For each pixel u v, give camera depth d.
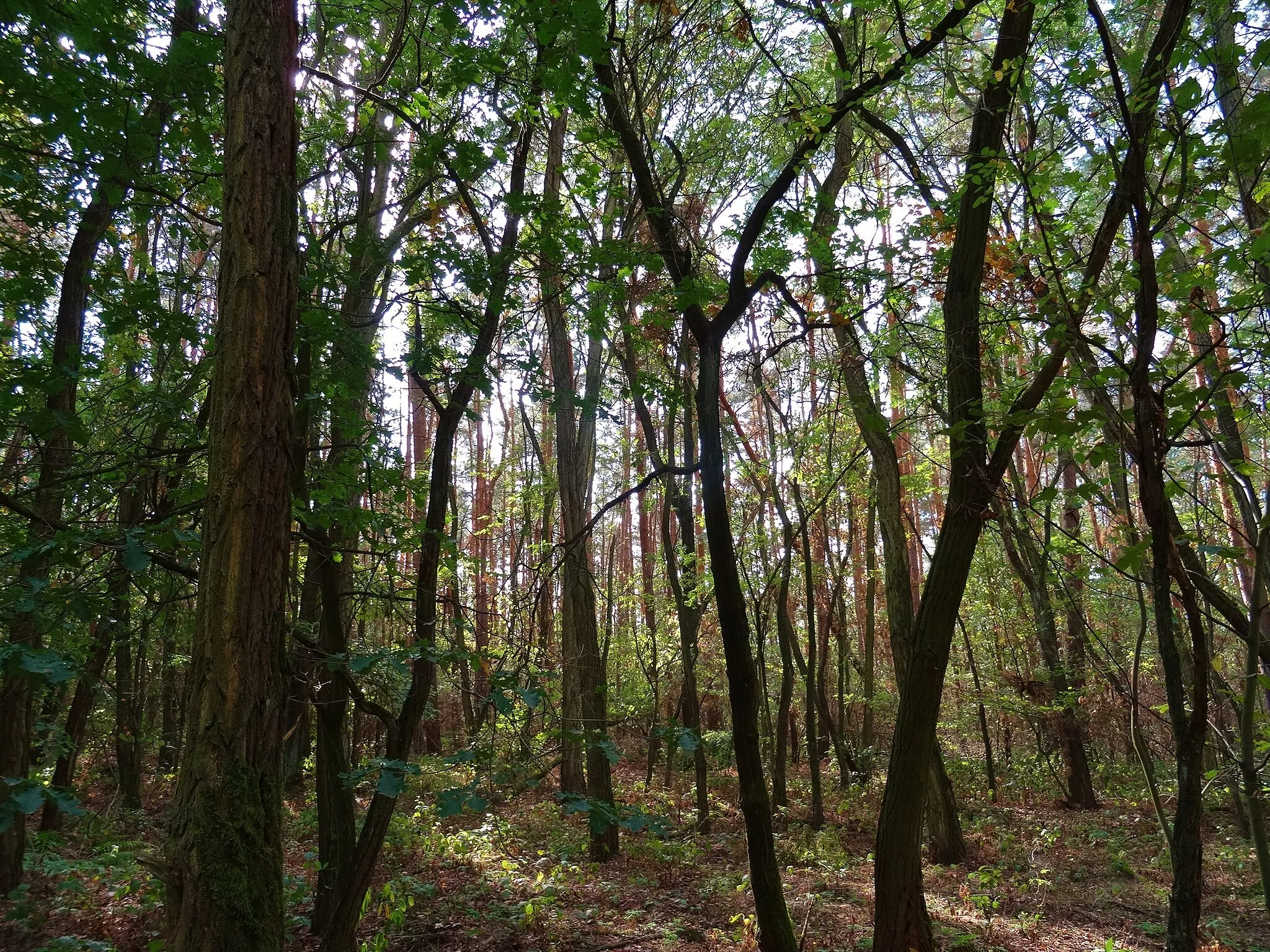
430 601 3.93
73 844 8.70
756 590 13.30
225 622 2.29
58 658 2.17
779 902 3.49
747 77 8.54
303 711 5.70
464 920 6.64
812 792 12.89
